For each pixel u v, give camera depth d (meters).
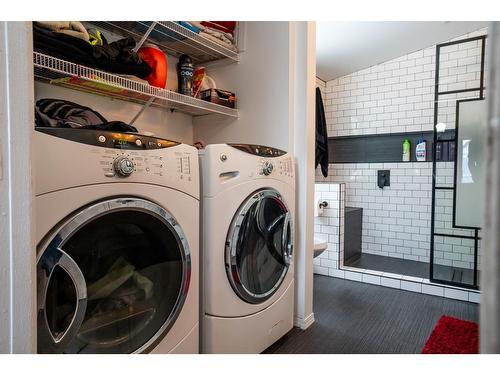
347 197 3.83
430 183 3.30
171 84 2.06
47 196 0.79
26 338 0.57
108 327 0.96
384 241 3.58
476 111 2.51
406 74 3.41
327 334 1.82
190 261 1.21
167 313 1.13
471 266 2.66
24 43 0.57
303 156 1.89
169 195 1.11
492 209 0.28
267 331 1.58
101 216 0.90
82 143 0.87
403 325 1.95
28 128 0.57
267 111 1.96
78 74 1.27
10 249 0.54
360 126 3.74
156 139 1.09
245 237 1.42
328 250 3.00
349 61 3.47
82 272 0.88
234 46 2.02
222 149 1.34
